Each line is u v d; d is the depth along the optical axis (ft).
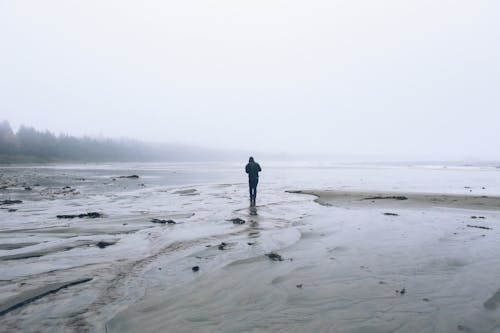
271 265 19.80
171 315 13.37
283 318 13.15
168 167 266.77
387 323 12.75
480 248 23.81
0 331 12.08
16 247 24.13
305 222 34.14
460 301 14.76
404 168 221.05
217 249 23.47
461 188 77.61
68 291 15.87
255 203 49.21
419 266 19.71
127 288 16.24
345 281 17.17
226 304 14.40
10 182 99.35
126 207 46.29
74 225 32.42
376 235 27.99
